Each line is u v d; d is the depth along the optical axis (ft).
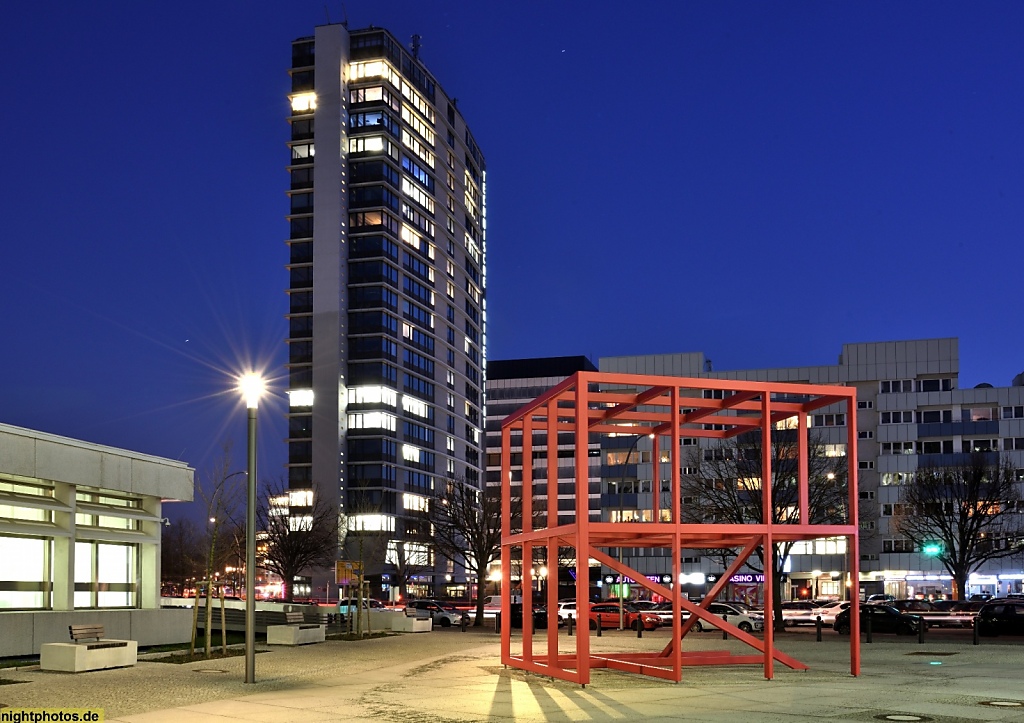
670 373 309.42
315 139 353.72
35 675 66.95
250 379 64.90
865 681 66.49
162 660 79.56
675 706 52.11
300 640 107.76
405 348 363.35
